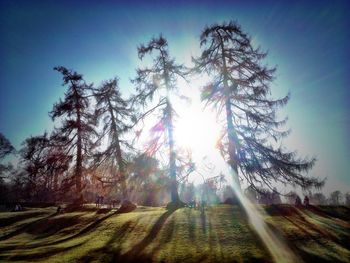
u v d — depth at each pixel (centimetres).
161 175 3089
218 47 3092
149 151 3173
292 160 2842
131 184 3244
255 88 2867
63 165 3841
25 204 4975
